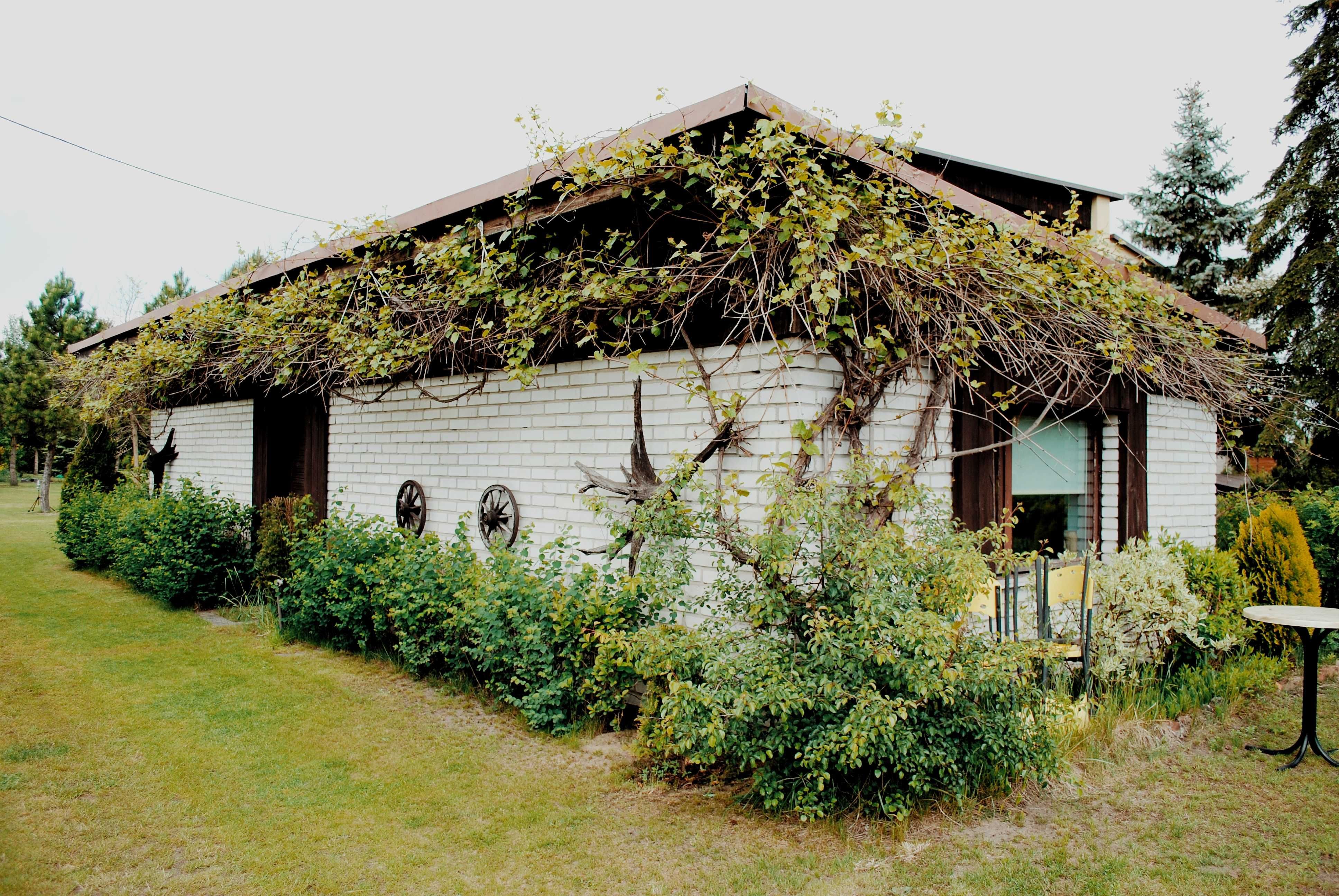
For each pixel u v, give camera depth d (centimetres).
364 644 633
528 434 594
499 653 499
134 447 1691
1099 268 482
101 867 315
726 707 347
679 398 484
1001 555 425
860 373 439
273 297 717
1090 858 327
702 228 452
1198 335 512
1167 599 552
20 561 1205
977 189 757
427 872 312
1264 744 471
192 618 798
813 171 377
